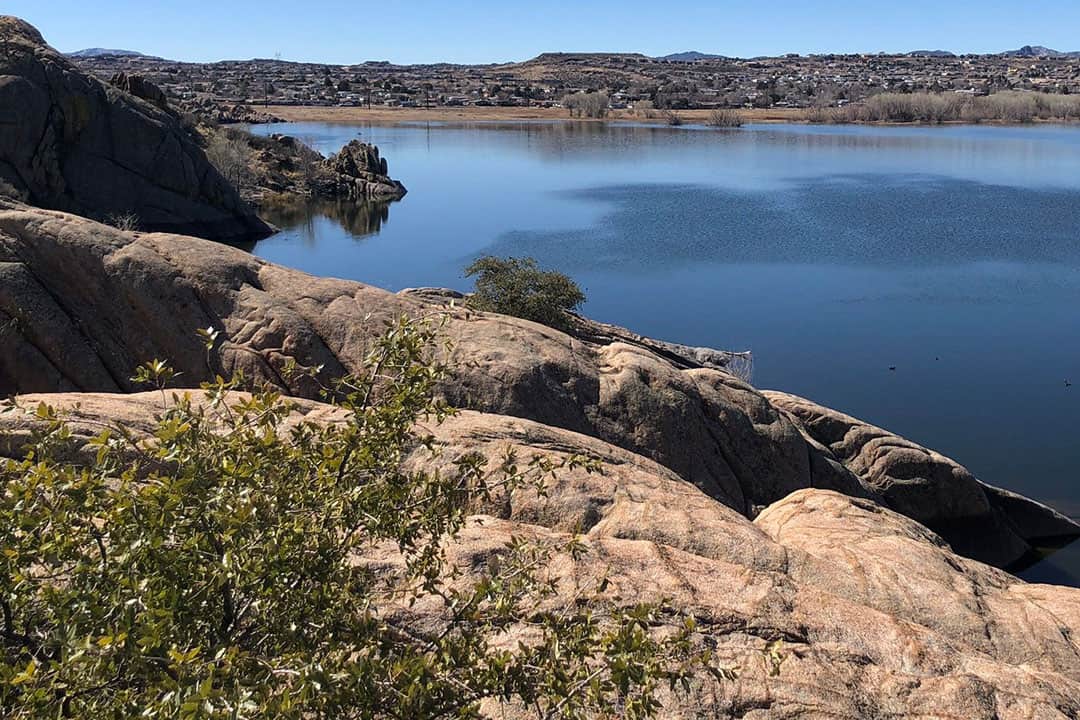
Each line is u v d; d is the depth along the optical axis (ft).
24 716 13.56
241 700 12.73
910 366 118.62
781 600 32.09
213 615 15.81
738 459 64.90
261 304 62.08
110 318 60.49
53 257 60.95
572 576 31.24
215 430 19.44
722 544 36.60
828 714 27.07
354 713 15.23
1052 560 74.13
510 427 44.55
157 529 15.35
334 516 17.21
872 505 49.57
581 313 146.82
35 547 15.72
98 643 13.71
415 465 39.42
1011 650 33.24
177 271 62.49
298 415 41.81
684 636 17.37
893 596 35.09
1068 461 89.35
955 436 95.66
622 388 63.26
